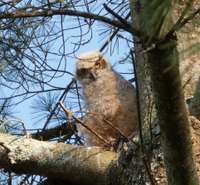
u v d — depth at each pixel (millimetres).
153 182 6492
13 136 8820
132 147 8016
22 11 5832
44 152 8695
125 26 4988
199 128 7844
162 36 4770
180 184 6055
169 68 4836
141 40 4938
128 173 7988
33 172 8844
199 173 7457
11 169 8812
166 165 6043
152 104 7324
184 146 5828
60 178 8844
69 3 7773
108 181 8336
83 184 8711
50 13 5457
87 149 8680
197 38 4645
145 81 8531
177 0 4324
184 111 5645
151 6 4309
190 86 8195
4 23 8414
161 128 5793
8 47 9023
